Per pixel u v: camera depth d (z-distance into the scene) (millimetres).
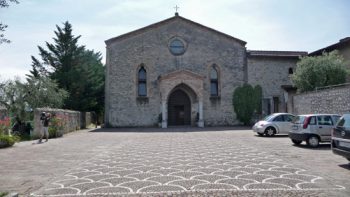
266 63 38406
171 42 37312
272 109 38000
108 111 36000
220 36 38031
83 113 37562
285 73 38562
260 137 22078
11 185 8242
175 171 9859
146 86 36594
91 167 10773
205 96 37281
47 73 43281
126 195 7141
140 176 9172
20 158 12945
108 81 36156
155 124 36250
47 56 43375
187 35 37531
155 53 36875
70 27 43719
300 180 8492
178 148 15789
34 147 16953
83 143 18969
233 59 38031
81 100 43594
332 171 9711
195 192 7312
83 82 43688
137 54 36656
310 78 28000
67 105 42344
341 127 10438
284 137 21984
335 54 28984
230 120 37500
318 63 28062
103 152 14688
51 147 16922
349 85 20281
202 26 37750
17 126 24453
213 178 8773
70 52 43469
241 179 8625
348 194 7129
